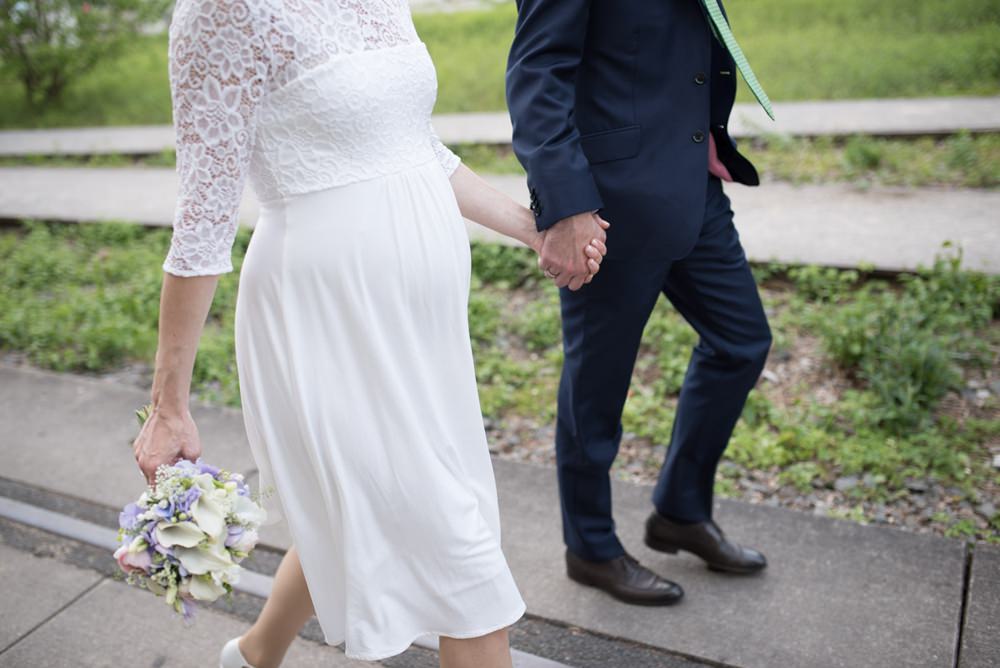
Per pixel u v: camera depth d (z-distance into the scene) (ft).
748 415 11.56
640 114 7.16
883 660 7.75
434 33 38.93
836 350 12.36
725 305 7.86
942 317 12.80
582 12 6.77
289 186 5.59
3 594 9.47
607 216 7.32
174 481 5.50
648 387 12.72
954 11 29.86
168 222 20.93
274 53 5.24
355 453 5.76
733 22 33.19
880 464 10.39
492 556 5.89
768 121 22.57
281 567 7.00
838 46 28.48
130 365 15.12
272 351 5.84
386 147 5.74
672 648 8.07
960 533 9.34
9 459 12.12
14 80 39.75
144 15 38.60
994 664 7.61
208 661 8.36
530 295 15.93
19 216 22.44
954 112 21.70
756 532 9.48
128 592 9.41
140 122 33.81
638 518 9.93
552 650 8.20
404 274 5.76
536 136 6.81
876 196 17.88
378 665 8.17
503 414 12.47
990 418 11.23
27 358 15.53
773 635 8.11
